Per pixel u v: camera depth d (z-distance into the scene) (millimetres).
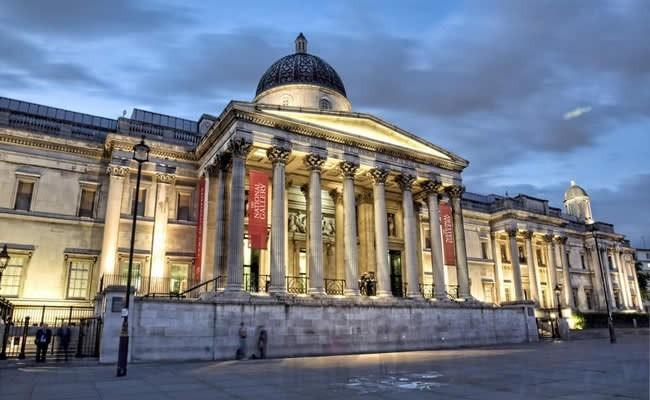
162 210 37469
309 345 29891
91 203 37469
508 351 31062
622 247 80812
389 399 12703
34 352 25328
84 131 39562
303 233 41781
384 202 38219
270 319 29031
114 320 24125
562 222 66562
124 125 38875
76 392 14234
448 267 51625
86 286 35469
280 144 34125
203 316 26922
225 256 33469
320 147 36094
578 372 18531
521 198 64375
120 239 36031
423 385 15430
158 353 25016
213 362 24922
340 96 46250
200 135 42031
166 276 36719
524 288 63000
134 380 17141
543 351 30641
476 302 40250
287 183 40969
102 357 23328
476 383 15781
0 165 34781
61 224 35688
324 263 42562
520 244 64750
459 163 44250
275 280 31094
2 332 25641
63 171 36719
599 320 60656
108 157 38375
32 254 34312
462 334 37500
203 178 38094
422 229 53000
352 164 37219
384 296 35250
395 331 33844
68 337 24734
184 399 12891
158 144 38406
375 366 22047
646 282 101750
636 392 13312
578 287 71000
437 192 42500
